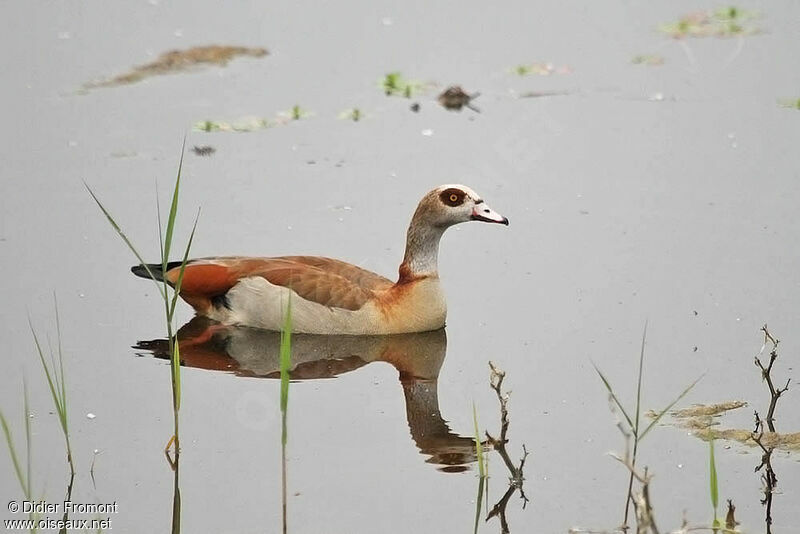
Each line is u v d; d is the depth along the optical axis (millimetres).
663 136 20609
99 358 14789
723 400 13602
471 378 14461
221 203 18578
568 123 21203
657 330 15273
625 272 16734
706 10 25797
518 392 14031
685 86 22438
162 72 22953
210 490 12117
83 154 19859
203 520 11625
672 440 12852
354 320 15742
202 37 24406
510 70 23297
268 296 15781
